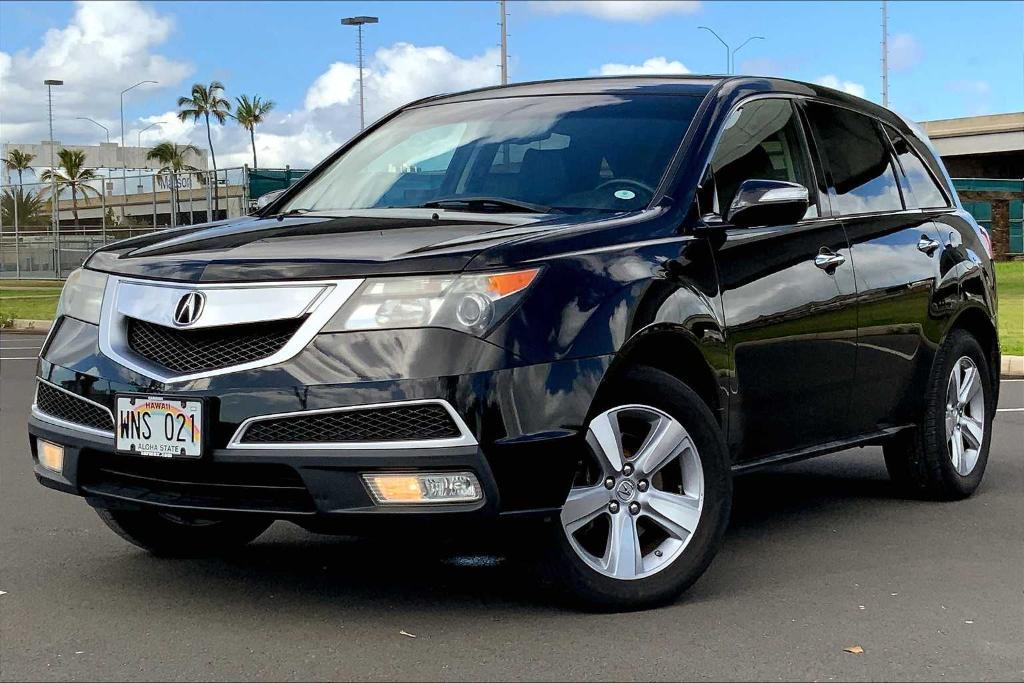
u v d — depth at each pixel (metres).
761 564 4.97
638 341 4.18
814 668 3.68
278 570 4.80
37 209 47.56
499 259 3.93
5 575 4.72
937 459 6.15
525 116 5.32
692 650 3.83
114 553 5.08
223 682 3.53
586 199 4.75
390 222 4.43
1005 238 50.50
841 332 5.27
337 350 3.85
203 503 3.99
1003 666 3.73
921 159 6.43
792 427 5.07
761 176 5.09
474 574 4.73
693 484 4.38
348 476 3.83
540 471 3.89
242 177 35.94
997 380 6.68
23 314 24.44
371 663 3.70
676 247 4.48
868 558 5.09
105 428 4.18
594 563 4.18
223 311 3.96
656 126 4.98
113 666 3.66
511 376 3.85
